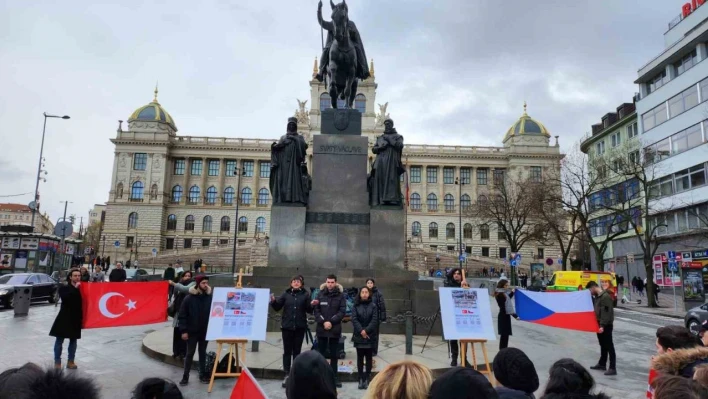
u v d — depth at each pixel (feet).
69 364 31.94
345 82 53.06
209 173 319.88
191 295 29.30
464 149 320.70
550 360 40.06
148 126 306.96
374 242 47.65
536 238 160.15
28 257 106.63
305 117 309.63
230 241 308.40
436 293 43.06
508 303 35.50
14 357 35.76
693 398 8.91
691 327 54.80
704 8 131.13
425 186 320.29
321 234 47.91
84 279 45.85
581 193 127.13
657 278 137.08
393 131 50.78
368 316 27.94
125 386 28.02
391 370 9.64
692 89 126.62
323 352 28.22
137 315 32.45
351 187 49.16
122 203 298.56
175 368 32.89
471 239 310.86
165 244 305.73
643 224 142.82
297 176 48.67
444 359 33.37
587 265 238.89
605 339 35.24
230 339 27.43
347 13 52.37
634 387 30.94
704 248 118.01
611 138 183.83
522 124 318.45
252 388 11.48
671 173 133.18
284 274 45.83
